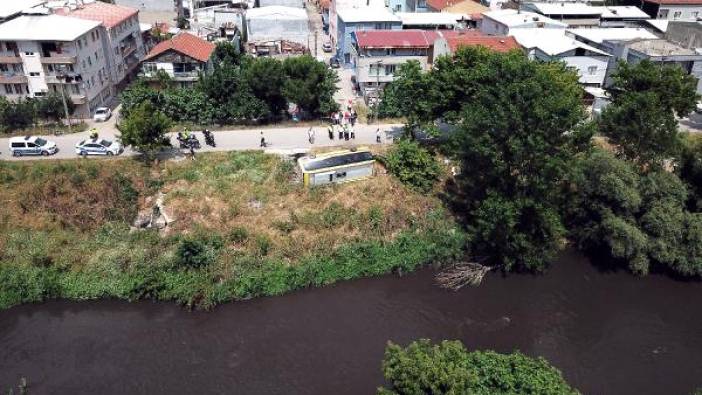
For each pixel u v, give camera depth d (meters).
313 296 43.50
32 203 47.28
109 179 49.09
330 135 57.59
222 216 47.12
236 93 60.31
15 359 37.00
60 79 60.69
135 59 79.56
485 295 44.25
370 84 73.00
